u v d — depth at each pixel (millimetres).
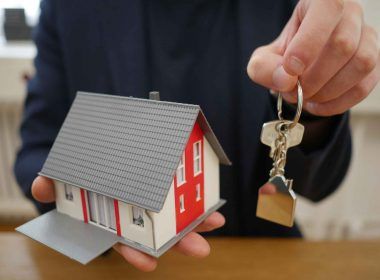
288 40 413
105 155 435
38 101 777
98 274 524
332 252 574
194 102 720
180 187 445
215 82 710
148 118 429
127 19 692
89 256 406
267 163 718
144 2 695
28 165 702
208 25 696
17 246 584
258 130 681
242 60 677
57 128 793
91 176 432
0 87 1129
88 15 704
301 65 348
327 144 556
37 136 764
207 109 714
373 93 961
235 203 758
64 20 716
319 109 458
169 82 705
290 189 410
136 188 396
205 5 687
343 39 357
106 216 450
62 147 473
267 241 603
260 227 771
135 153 416
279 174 423
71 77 745
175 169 383
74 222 474
